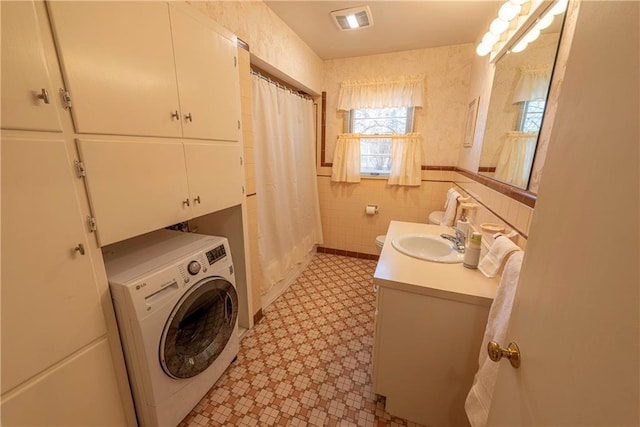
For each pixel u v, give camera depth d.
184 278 1.16
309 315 2.18
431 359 1.20
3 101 0.65
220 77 1.40
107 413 0.99
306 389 1.49
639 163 0.32
